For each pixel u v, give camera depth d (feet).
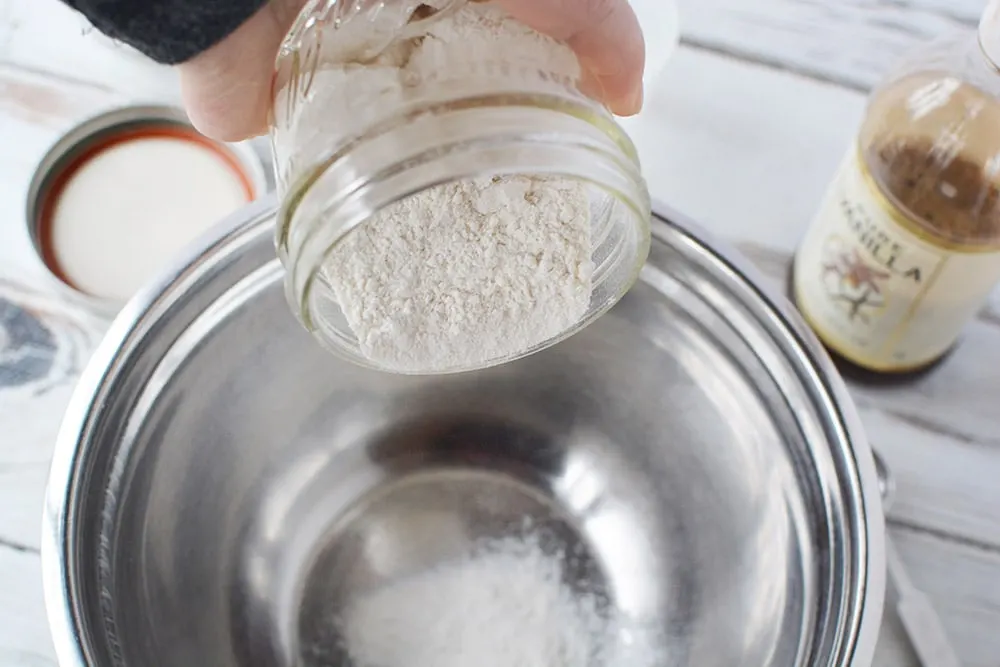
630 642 1.27
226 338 1.20
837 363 1.32
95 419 1.13
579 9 1.04
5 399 1.28
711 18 1.50
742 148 1.44
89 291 1.31
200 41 1.04
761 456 1.18
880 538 1.09
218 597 1.23
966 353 1.33
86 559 1.10
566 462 1.36
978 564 1.24
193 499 1.22
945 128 1.15
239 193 1.37
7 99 1.42
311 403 1.30
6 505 1.24
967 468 1.28
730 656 1.18
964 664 1.20
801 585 1.12
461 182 1.02
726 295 1.19
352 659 1.27
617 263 1.13
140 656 1.12
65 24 1.45
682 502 1.27
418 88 0.98
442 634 1.29
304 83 1.02
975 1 1.49
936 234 1.14
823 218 1.25
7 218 1.36
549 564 1.33
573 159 0.96
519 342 1.13
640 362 1.26
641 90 1.15
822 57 1.49
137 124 1.39
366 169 0.96
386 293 1.08
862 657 1.05
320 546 1.33
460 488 1.37
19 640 1.19
